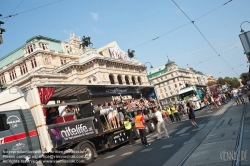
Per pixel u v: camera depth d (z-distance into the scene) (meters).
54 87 10.83
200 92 39.31
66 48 61.34
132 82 63.28
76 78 51.38
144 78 70.62
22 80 43.94
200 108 35.41
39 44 53.22
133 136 15.95
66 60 58.91
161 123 13.07
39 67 51.31
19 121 9.07
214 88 51.38
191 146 8.85
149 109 20.73
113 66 57.41
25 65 54.34
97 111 12.97
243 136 8.42
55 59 55.66
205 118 18.64
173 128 17.44
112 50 61.25
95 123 12.43
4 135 8.40
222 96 37.03
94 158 11.70
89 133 11.66
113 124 14.16
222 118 15.57
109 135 13.33
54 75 46.22
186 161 6.84
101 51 62.91
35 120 9.70
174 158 7.57
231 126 11.34
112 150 14.09
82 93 13.27
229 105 28.33
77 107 13.58
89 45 60.09
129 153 10.87
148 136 16.42
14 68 55.72
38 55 51.69
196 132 12.23
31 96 9.87
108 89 15.96
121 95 18.86
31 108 9.84
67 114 11.31
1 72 57.00
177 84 111.19
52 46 57.38
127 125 14.47
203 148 8.02
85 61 52.06
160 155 8.61
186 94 35.34
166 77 114.06
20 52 57.47
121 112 15.49
